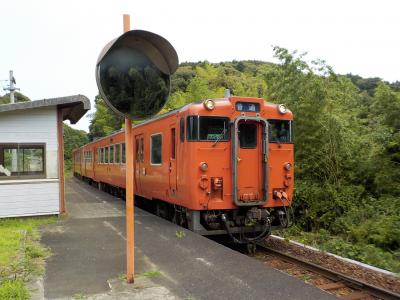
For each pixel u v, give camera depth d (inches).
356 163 494.6
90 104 431.8
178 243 305.0
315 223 472.1
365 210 432.1
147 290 203.6
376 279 265.9
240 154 349.4
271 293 199.3
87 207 524.7
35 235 338.6
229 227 346.9
